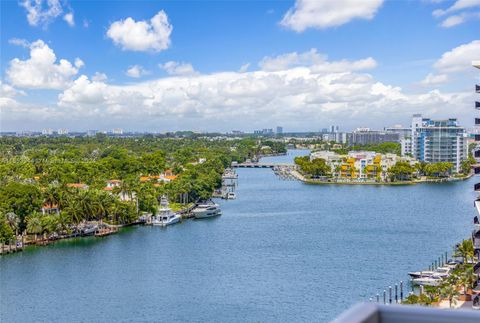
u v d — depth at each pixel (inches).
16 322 4766.2
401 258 6998.0
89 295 5511.8
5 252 7509.8
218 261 6875.0
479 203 4977.9
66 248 7839.6
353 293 5497.1
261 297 5369.1
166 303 5226.4
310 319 4761.3
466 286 5531.5
